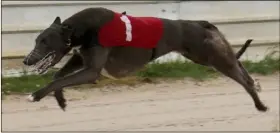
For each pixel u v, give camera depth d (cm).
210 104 1079
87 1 1318
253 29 1522
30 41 1257
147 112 1007
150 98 1104
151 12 1394
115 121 946
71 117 961
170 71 1298
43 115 965
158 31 808
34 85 1139
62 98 796
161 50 823
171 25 827
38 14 1273
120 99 1089
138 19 800
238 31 1502
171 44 830
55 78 800
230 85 1241
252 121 971
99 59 766
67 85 745
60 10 1297
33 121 929
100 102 1062
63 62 1229
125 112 1003
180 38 835
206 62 873
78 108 1016
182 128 917
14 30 1230
